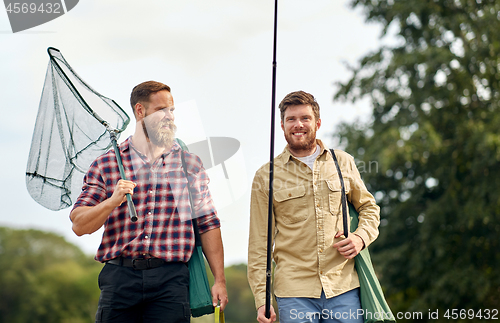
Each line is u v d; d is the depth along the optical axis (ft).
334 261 8.85
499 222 32.73
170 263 8.49
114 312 8.20
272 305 9.05
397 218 35.91
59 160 9.24
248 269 9.34
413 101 34.63
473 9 34.19
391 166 35.47
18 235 128.98
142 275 8.29
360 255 8.96
